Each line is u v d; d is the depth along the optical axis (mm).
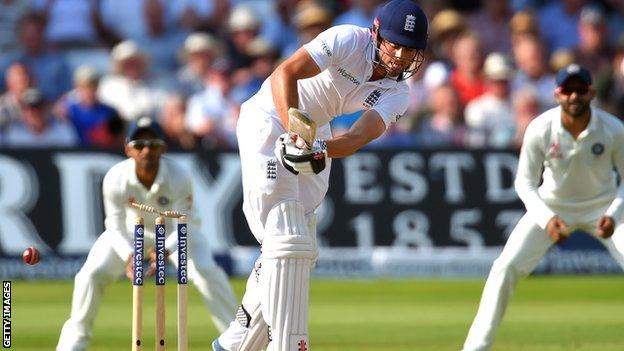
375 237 43125
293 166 15445
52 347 24547
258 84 50156
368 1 52844
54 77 54469
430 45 52250
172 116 47719
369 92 17125
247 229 42406
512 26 55312
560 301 36031
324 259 42875
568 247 44000
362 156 43219
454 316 31719
